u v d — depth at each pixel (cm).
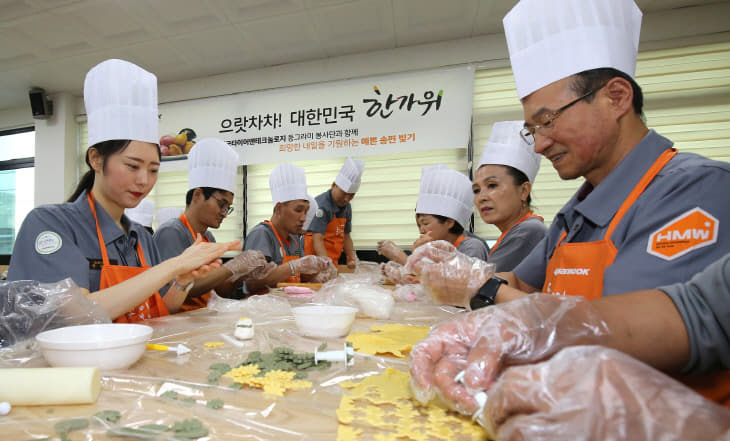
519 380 36
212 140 207
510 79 359
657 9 322
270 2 311
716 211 61
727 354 46
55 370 54
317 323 92
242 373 65
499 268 160
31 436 45
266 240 250
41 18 321
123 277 121
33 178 480
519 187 173
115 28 338
